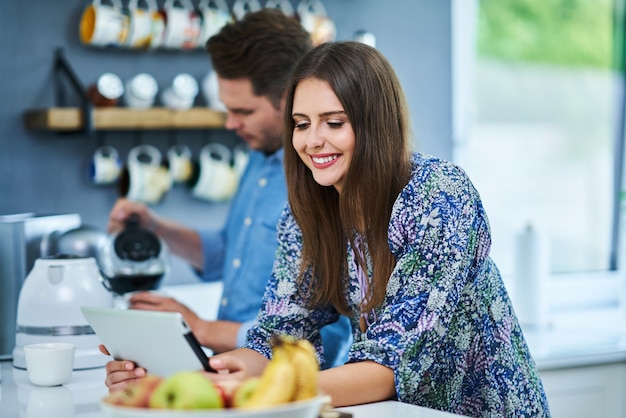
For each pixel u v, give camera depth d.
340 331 2.46
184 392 1.26
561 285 4.09
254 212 2.94
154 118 3.55
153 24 3.54
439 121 4.21
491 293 2.04
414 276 1.91
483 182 4.25
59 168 3.57
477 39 4.27
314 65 1.95
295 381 1.35
